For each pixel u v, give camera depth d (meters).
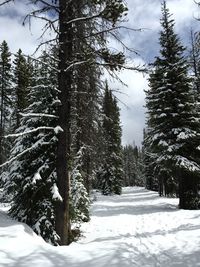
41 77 12.62
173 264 8.28
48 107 12.48
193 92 24.39
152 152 26.64
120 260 8.09
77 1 11.07
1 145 32.09
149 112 24.89
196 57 26.16
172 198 35.59
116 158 54.88
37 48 10.81
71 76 11.64
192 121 23.61
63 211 10.91
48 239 11.09
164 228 14.25
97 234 13.93
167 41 24.98
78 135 14.95
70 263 7.70
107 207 26.75
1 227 9.99
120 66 10.77
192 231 12.26
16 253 7.89
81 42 11.41
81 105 12.46
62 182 11.01
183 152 23.73
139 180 128.75
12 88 31.55
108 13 10.34
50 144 12.20
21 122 13.18
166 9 25.25
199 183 23.16
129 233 13.69
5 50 34.41
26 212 12.05
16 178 12.26
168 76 24.38
